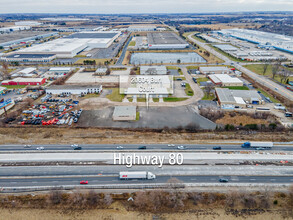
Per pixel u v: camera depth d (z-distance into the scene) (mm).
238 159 59375
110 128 75250
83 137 69938
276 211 44625
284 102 93188
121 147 64500
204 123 78750
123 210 44906
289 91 105250
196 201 46625
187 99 98062
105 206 45562
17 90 108250
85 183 50844
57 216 43625
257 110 86812
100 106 91250
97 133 72125
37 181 51594
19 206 45406
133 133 72312
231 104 88688
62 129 74375
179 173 54281
